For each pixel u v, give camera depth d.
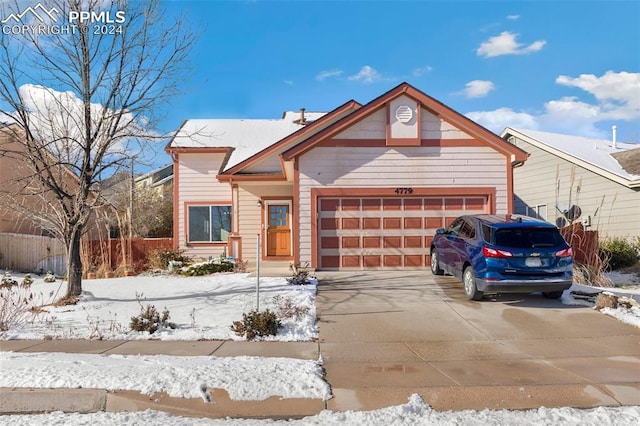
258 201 18.83
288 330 8.10
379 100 13.81
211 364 6.11
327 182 13.90
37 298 11.14
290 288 11.09
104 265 16.14
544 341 7.54
